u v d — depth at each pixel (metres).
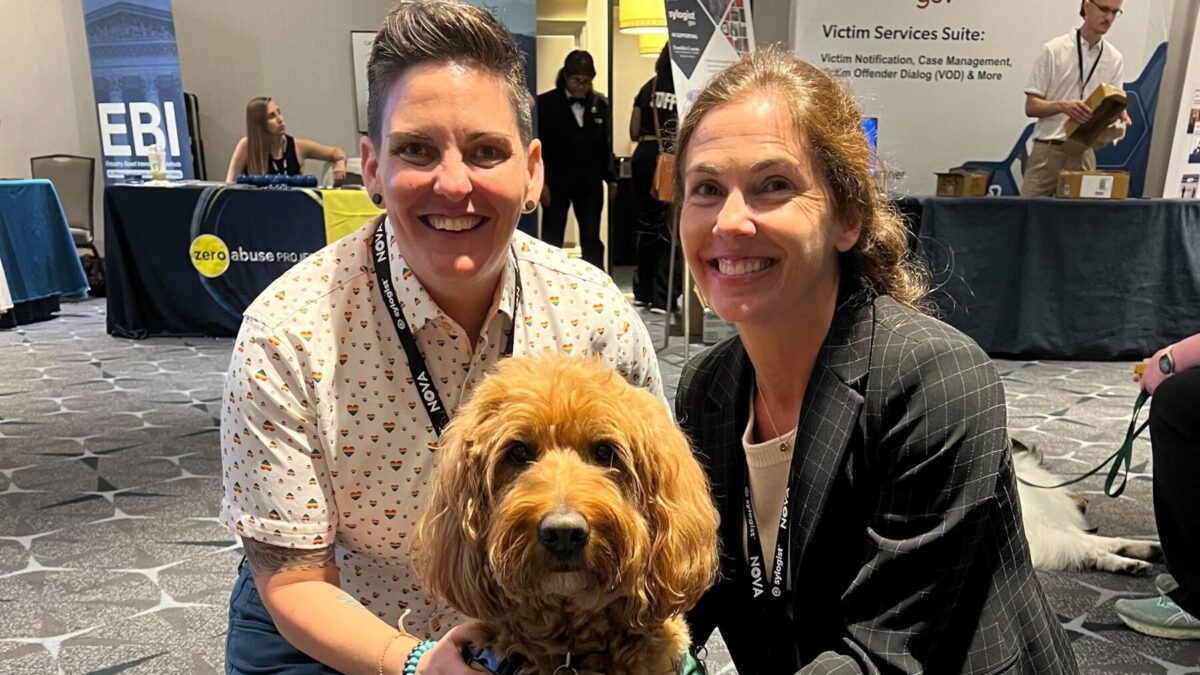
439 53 1.24
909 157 6.57
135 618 2.57
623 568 1.05
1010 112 6.49
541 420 1.09
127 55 7.65
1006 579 1.23
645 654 1.19
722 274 1.25
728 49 5.09
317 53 8.20
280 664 1.46
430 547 1.17
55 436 4.15
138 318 6.22
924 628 1.16
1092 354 5.68
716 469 1.47
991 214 5.48
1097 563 2.87
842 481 1.24
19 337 6.26
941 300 5.57
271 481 1.32
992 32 6.35
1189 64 6.43
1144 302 5.57
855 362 1.24
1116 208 5.42
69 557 2.95
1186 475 2.22
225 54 8.13
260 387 1.29
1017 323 5.62
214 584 2.78
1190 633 2.44
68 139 8.70
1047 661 1.24
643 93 7.15
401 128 1.24
